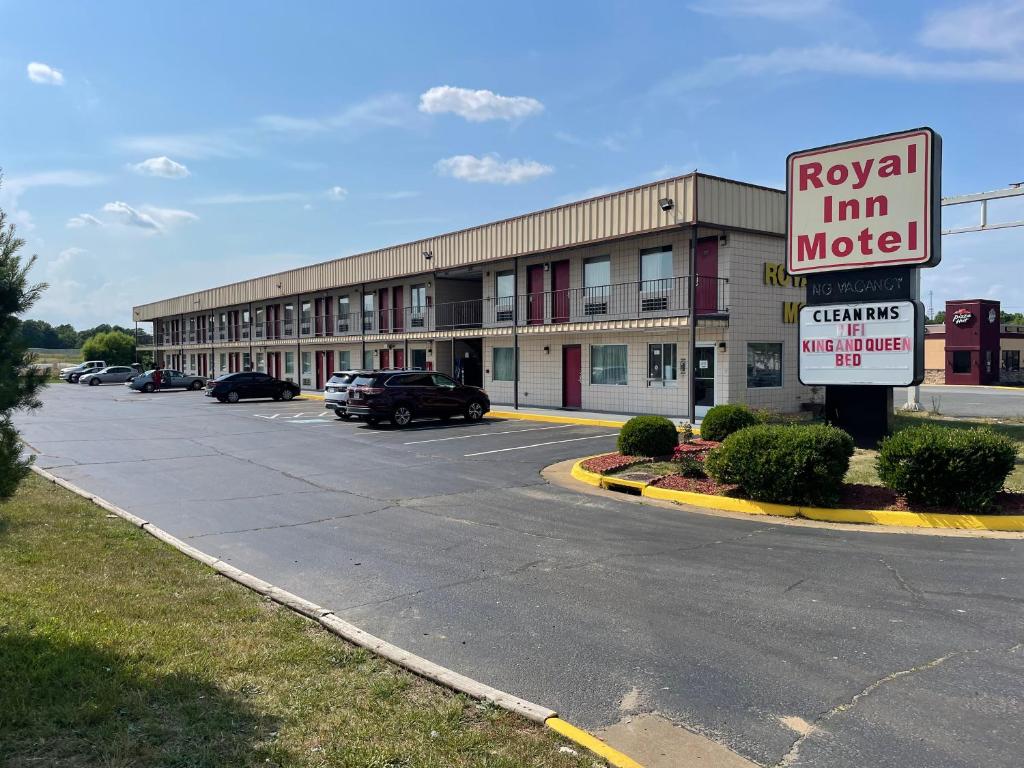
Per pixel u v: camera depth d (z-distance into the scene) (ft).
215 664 15.51
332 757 11.80
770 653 16.98
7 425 15.99
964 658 16.48
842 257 44.27
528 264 89.04
